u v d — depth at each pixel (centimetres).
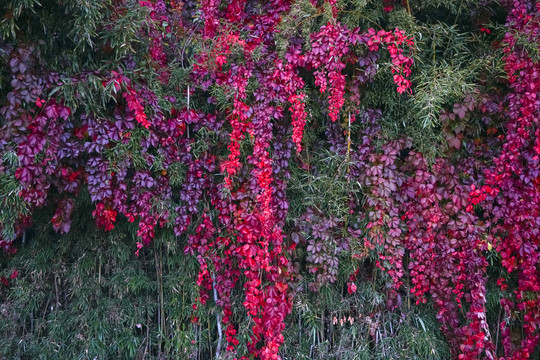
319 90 229
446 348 242
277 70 213
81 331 238
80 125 201
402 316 243
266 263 213
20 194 179
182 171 228
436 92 201
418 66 222
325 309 252
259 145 214
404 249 242
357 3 203
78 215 243
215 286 237
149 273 259
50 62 188
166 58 235
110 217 210
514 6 207
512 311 237
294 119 214
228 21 229
